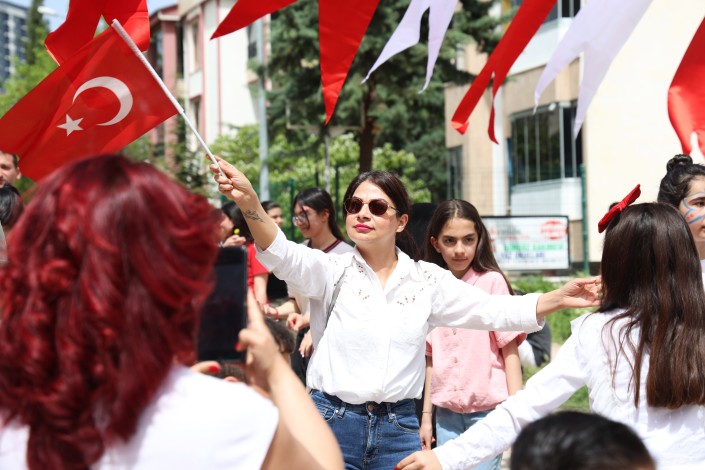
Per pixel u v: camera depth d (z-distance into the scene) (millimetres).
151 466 1740
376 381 3758
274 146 26031
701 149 4938
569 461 1799
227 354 2121
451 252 4746
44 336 1692
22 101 4348
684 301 2920
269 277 7039
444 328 4684
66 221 1713
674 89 4988
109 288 1673
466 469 3154
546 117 20391
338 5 4504
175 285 1727
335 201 17984
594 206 19125
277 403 2068
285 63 16812
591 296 3629
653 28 18719
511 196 21734
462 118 5055
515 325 3754
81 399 1674
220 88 32438
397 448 3811
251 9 4477
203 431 1765
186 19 34281
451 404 4609
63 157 4395
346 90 16203
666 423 2900
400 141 25562
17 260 1747
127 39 4102
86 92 4355
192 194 1862
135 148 18172
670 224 2965
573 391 3086
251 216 3713
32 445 1723
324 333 3908
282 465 1873
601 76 4930
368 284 3891
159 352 1711
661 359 2859
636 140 18953
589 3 4848
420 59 15945
